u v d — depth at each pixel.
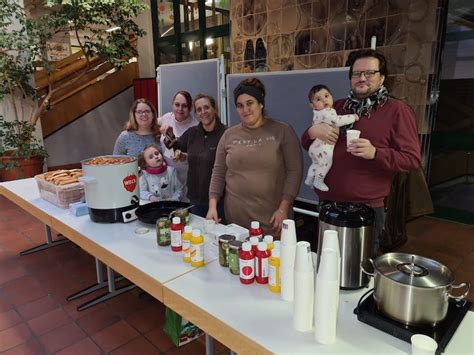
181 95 2.80
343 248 1.14
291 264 1.10
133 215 1.86
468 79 3.48
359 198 1.62
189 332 1.95
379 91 1.53
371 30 3.62
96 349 1.93
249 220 1.90
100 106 6.69
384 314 0.99
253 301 1.13
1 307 2.31
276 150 1.81
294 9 4.23
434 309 0.91
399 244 2.91
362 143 1.40
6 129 5.07
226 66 5.53
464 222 3.72
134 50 5.96
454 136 3.65
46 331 2.08
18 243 3.29
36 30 4.88
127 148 2.54
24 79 4.94
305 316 0.97
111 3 5.05
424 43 3.33
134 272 1.38
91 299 2.39
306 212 2.57
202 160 2.32
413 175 2.80
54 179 2.19
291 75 2.48
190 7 5.89
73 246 3.21
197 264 1.36
